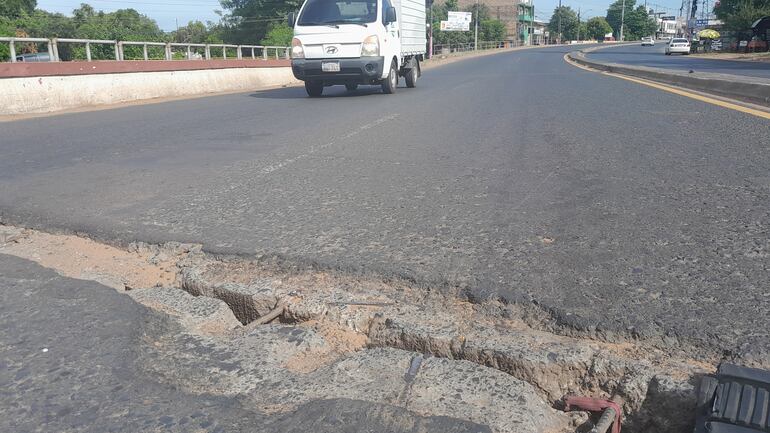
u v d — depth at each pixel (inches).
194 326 77.0
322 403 58.7
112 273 97.5
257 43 1990.7
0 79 369.1
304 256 99.5
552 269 91.4
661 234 107.3
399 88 554.3
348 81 455.2
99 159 197.8
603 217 118.9
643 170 161.6
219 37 2032.5
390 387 63.0
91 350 67.8
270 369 65.7
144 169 179.3
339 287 88.3
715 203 126.9
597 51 2222.0
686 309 76.7
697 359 67.1
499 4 4281.5
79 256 105.7
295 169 175.0
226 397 59.8
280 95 506.9
